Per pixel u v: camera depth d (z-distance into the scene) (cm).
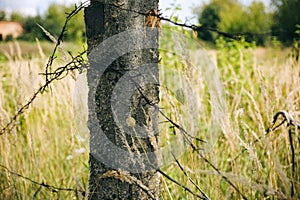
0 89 358
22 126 382
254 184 200
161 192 247
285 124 294
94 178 218
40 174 318
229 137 282
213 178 284
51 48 294
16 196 292
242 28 1853
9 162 321
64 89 355
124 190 211
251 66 505
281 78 395
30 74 267
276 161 198
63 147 382
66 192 310
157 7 210
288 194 195
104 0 205
